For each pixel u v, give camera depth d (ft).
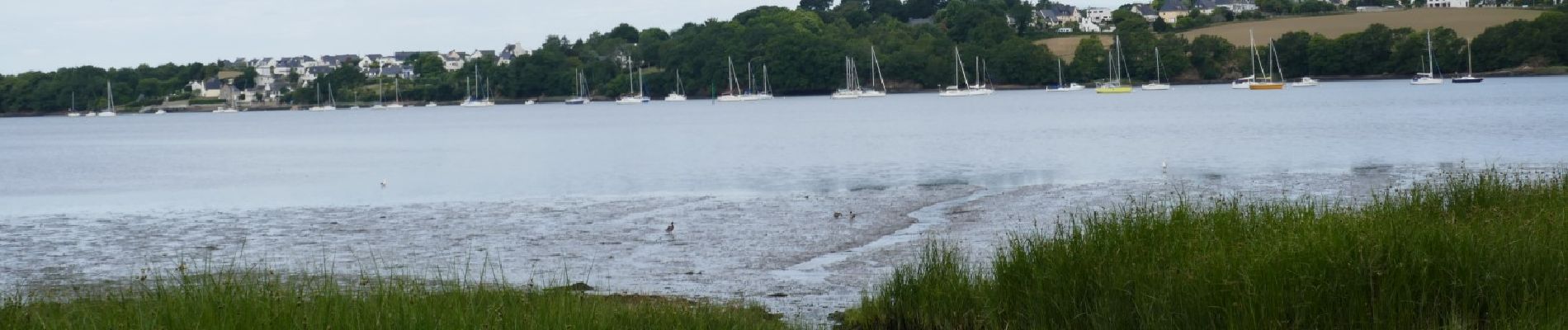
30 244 72.79
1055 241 40.50
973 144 172.45
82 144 278.46
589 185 112.78
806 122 298.35
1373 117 229.66
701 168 134.31
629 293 51.21
